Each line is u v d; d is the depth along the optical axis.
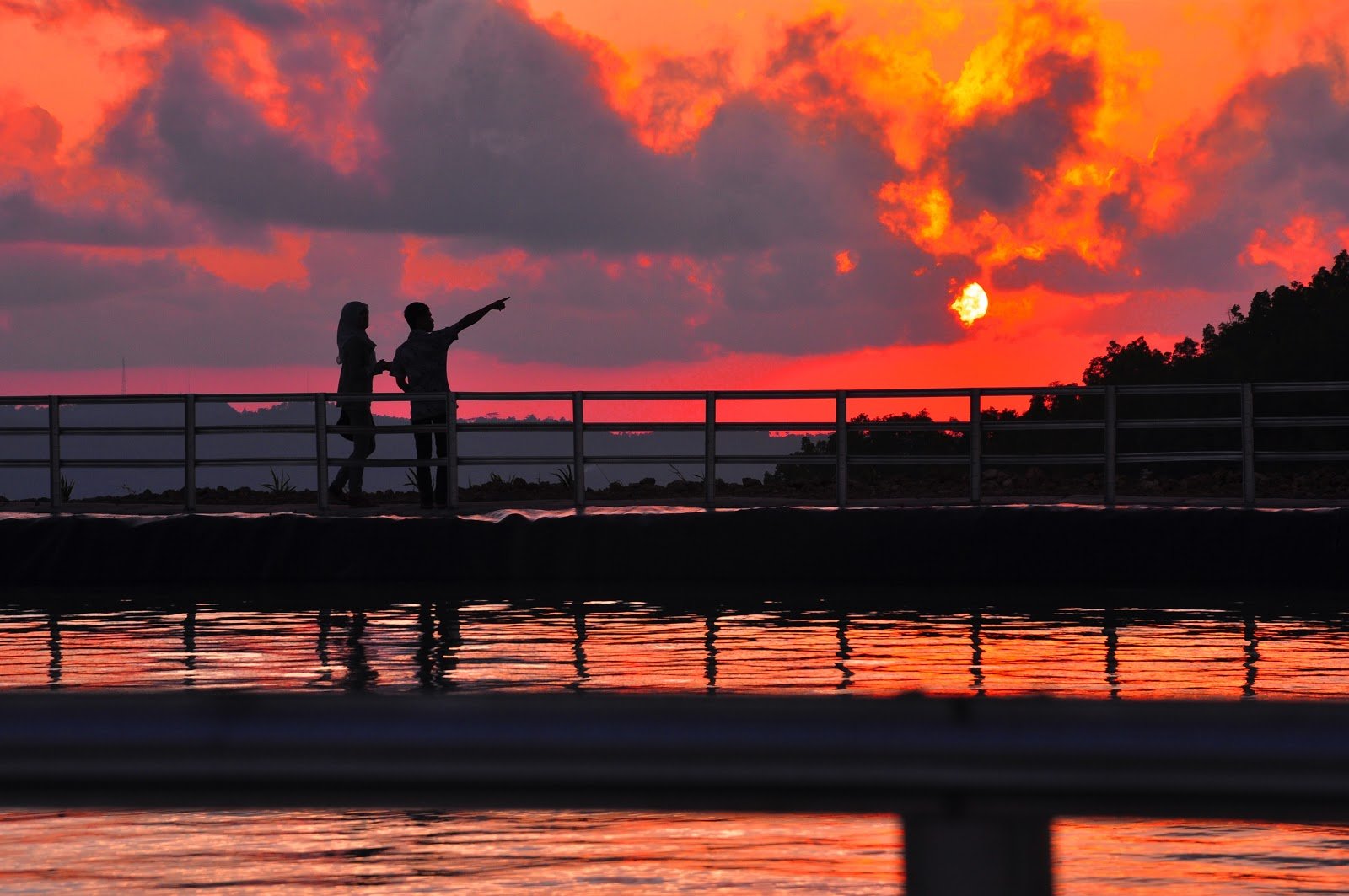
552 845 16.67
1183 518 44.19
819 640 32.56
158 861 15.97
